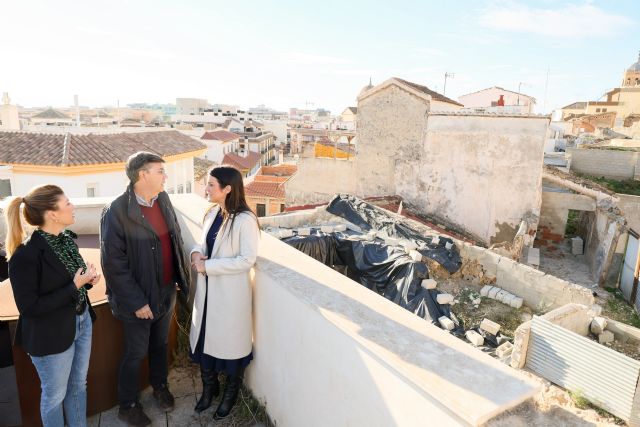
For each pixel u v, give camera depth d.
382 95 15.57
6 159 16.44
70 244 2.51
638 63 71.44
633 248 12.42
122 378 2.89
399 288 7.75
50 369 2.41
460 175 14.59
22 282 2.22
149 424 2.93
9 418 2.76
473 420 1.40
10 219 2.24
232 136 54.75
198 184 28.53
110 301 2.79
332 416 2.20
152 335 3.04
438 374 1.65
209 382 3.03
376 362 1.83
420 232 9.88
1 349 3.05
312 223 10.91
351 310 2.19
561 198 16.33
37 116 66.44
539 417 1.49
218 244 2.78
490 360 1.77
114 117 84.75
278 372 2.72
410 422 1.67
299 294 2.37
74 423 2.66
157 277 2.86
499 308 7.89
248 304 2.84
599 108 63.56
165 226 2.97
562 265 15.29
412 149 15.38
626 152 24.61
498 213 14.12
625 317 11.14
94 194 17.69
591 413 4.91
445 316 7.36
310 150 17.97
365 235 9.68
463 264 9.06
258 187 30.70
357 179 16.59
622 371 4.71
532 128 13.41
